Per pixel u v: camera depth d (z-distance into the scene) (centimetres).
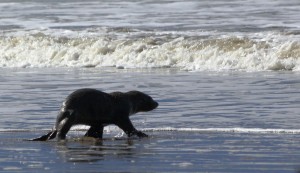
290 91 5681
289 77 6656
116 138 3938
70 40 9269
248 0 13862
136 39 8994
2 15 12706
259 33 9075
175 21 10938
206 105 5062
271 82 6303
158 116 4666
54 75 7262
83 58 8525
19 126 4347
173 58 8069
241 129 4075
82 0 15600
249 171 2934
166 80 6600
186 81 6500
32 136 3981
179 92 5738
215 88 5956
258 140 3712
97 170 2981
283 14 11369
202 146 3578
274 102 5134
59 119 3909
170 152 3422
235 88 5938
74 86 6216
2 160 3219
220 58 7800
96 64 8262
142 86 6153
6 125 4391
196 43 8475
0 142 3769
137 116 4681
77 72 7550
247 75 6906
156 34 9419
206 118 4541
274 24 10056
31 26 10888
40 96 5612
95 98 3966
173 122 4431
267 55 7719
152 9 13012
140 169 2997
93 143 3753
